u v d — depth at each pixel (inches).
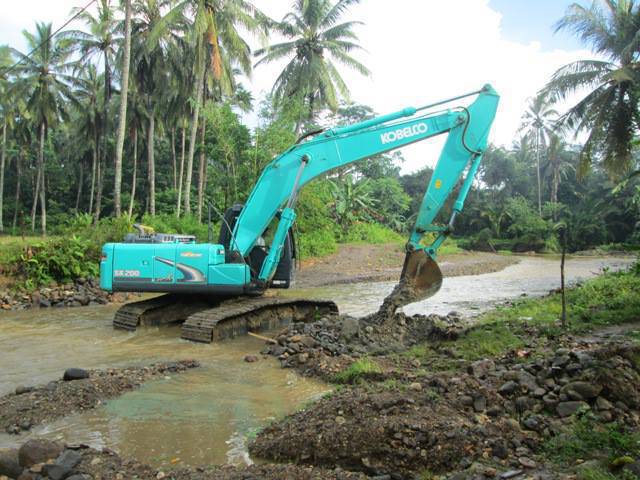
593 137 909.8
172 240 457.1
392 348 347.6
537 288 732.0
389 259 1135.6
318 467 178.5
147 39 1155.9
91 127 1715.1
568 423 192.2
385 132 419.2
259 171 1075.9
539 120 2206.0
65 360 335.6
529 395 219.0
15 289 617.6
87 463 177.9
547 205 2087.8
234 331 405.1
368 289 741.9
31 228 1996.8
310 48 1331.2
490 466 167.5
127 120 1577.3
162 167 2095.2
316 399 249.0
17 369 314.2
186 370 307.0
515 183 2618.1
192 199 1770.4
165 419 227.8
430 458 173.5
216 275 422.0
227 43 1107.3
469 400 214.8
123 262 430.9
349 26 1327.5
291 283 459.2
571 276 915.4
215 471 173.5
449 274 955.3
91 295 618.8
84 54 1342.3
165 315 453.7
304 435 189.8
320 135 434.0
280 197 428.5
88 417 230.2
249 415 232.2
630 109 890.7
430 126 414.0
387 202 2026.3
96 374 288.8
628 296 446.6
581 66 935.0
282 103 1163.3
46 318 497.0
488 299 617.9
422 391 225.6
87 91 1745.8
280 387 273.7
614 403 203.2
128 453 194.5
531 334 353.4
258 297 461.7
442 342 349.4
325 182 1226.0
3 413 228.7
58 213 2174.0
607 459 164.2
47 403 239.3
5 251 671.1
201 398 255.8
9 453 182.9
